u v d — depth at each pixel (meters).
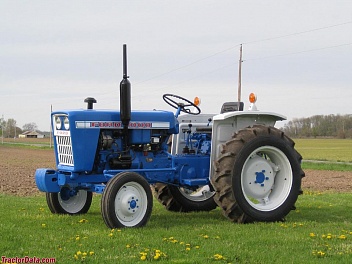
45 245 6.25
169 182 8.55
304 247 6.27
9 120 168.12
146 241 6.50
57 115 8.04
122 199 7.44
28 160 36.34
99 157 8.06
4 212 8.86
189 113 9.09
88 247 6.17
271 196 8.53
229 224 7.95
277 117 9.04
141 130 8.30
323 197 11.95
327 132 111.06
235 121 8.72
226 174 8.02
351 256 5.83
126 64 7.81
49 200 8.67
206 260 5.61
